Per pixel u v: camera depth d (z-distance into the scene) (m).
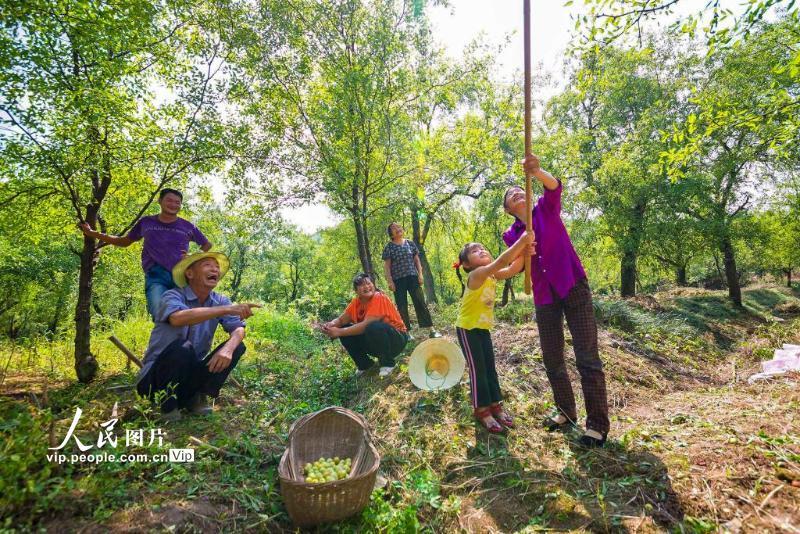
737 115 5.24
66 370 6.10
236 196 7.17
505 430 3.76
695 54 15.70
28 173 5.07
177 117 5.90
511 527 2.60
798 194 17.53
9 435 2.79
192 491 2.69
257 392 5.02
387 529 2.53
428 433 3.72
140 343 7.00
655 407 4.73
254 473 3.04
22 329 20.08
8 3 4.03
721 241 16.39
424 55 8.38
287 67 7.24
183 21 5.75
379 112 7.39
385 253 7.28
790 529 2.18
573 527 2.50
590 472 3.06
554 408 4.17
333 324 5.47
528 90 3.33
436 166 9.38
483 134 10.69
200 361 3.90
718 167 15.00
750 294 23.59
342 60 7.33
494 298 3.94
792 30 5.11
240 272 34.34
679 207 15.88
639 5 4.03
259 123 7.09
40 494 2.41
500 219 18.05
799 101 4.91
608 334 7.56
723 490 2.59
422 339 6.57
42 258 16.91
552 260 3.62
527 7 3.27
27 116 4.64
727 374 6.73
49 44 4.57
